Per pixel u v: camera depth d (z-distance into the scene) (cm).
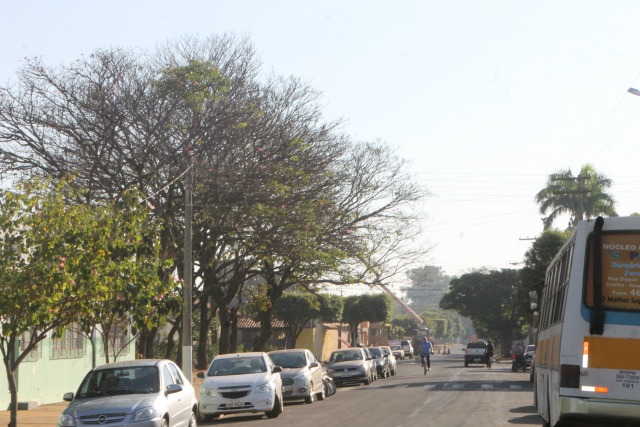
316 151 3750
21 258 1773
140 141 3247
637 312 1334
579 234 1375
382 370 5138
